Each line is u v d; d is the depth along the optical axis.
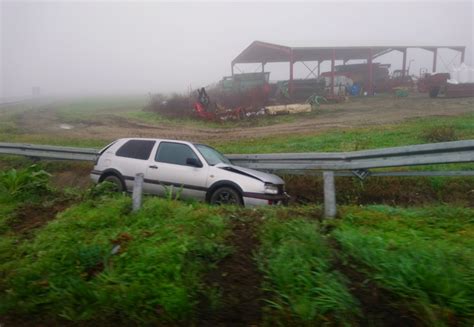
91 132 21.70
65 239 5.30
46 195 7.59
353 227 5.54
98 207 6.37
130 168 9.43
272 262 4.55
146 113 29.80
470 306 3.84
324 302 3.93
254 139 18.03
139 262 4.70
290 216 5.86
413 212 6.30
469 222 5.82
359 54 41.41
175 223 5.68
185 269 4.57
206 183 8.67
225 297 4.23
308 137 17.17
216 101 29.28
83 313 4.17
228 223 5.67
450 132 14.09
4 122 25.42
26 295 4.45
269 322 3.90
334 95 35.19
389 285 4.14
